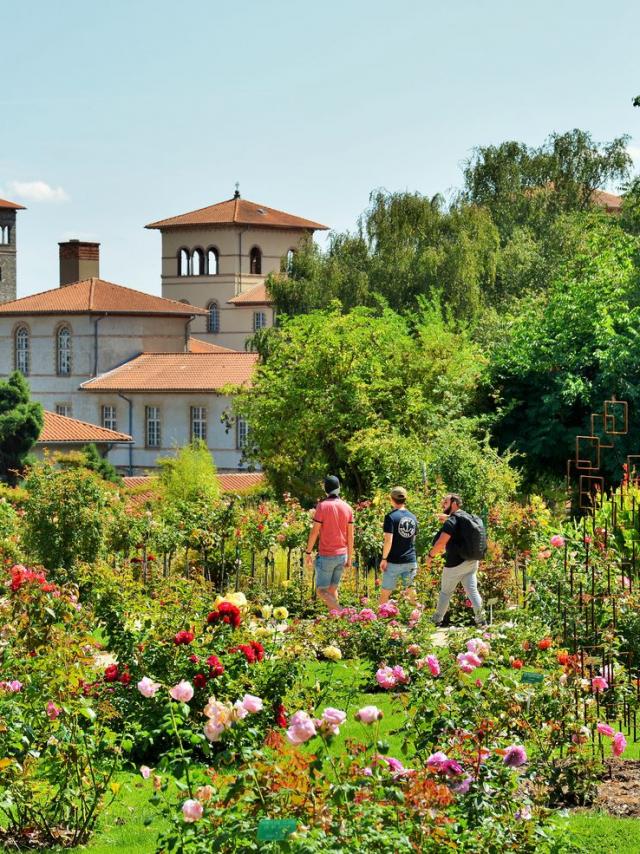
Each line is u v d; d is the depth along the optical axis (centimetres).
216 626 930
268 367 3048
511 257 5094
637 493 1317
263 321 10281
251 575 1784
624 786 805
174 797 797
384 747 616
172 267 10594
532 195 5950
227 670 902
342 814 550
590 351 2811
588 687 835
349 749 625
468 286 4766
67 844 732
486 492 1859
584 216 4922
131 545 1777
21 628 836
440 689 752
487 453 1994
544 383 2842
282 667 914
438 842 566
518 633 1020
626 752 890
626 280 2969
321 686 909
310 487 2952
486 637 980
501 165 5997
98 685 894
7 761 696
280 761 600
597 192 6444
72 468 1794
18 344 8119
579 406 2827
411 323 4706
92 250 9256
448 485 1870
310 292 5334
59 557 1714
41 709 759
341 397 2850
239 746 671
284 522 1833
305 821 546
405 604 1164
